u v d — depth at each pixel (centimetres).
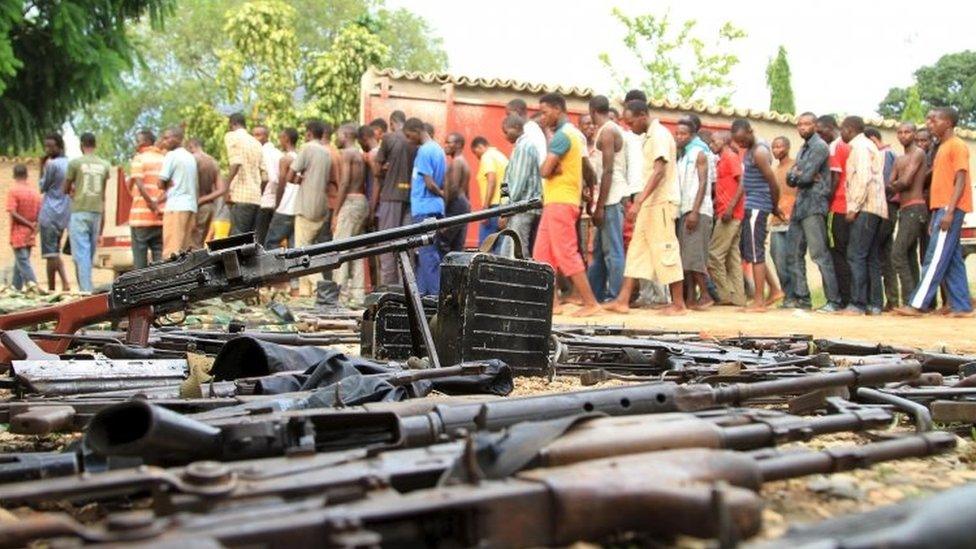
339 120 3119
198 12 5200
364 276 1388
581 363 645
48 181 1680
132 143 5488
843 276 1296
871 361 596
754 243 1317
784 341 745
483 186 1341
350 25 3216
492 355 593
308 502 201
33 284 1498
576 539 202
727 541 180
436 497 197
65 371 435
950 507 161
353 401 362
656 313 1191
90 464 269
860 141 1235
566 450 236
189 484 208
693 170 1265
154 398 395
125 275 565
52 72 1920
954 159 1153
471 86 1716
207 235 1469
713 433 266
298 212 1377
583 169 1190
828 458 269
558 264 1097
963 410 395
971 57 4884
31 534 187
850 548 156
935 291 1166
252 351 470
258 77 3412
